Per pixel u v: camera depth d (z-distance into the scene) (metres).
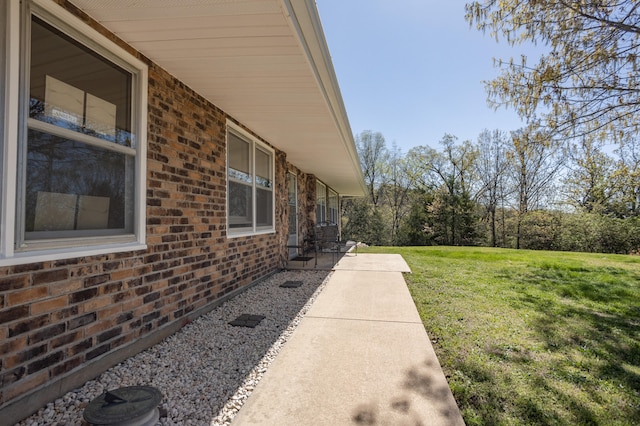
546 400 2.10
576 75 4.92
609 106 5.01
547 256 10.57
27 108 1.88
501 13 4.85
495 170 23.16
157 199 2.96
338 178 11.80
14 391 1.74
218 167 4.14
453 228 23.19
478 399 2.09
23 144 1.85
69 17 2.11
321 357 2.62
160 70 3.04
